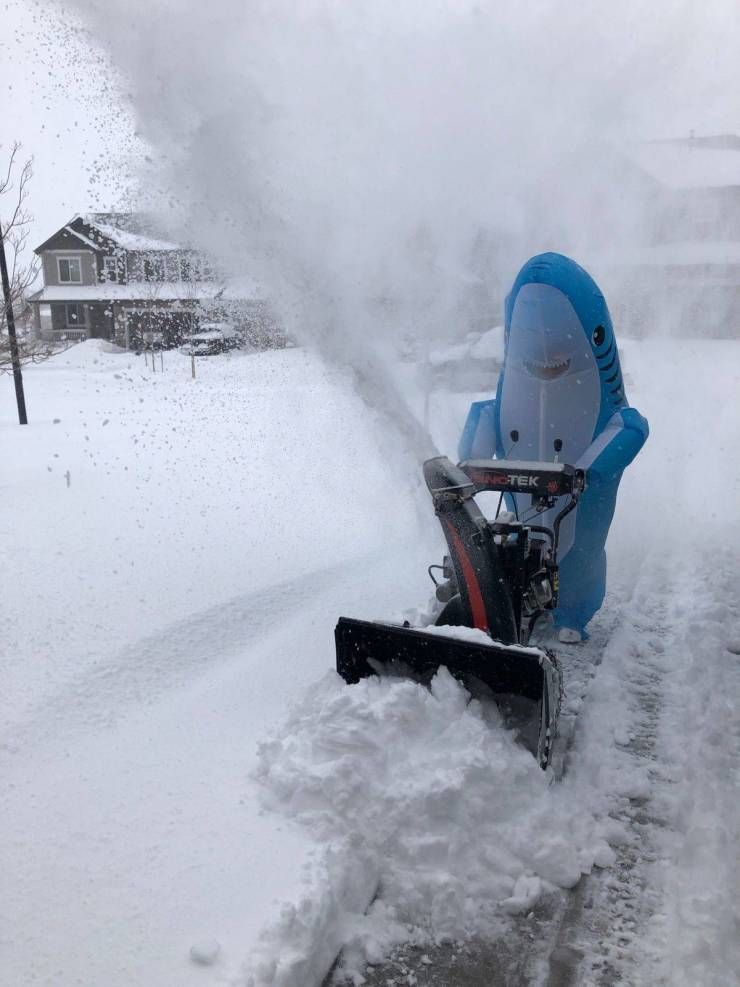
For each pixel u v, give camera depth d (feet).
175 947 7.67
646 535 22.68
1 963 7.46
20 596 17.13
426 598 17.46
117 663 13.82
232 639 15.25
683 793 10.64
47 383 67.87
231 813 9.71
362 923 8.46
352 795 9.51
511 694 10.85
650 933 8.45
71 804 9.87
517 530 12.10
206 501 26.43
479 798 9.55
